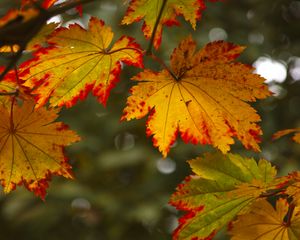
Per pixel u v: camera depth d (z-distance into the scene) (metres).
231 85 0.77
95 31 0.77
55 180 2.08
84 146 2.06
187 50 0.77
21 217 2.00
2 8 1.78
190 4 0.80
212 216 0.79
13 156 0.80
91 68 0.78
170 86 0.78
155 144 0.79
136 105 0.78
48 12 0.69
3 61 1.35
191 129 0.78
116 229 2.04
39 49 0.77
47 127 0.80
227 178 0.79
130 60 0.77
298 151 2.02
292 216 0.79
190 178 0.79
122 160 2.04
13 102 0.78
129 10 0.80
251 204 0.79
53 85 0.78
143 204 2.04
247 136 0.77
